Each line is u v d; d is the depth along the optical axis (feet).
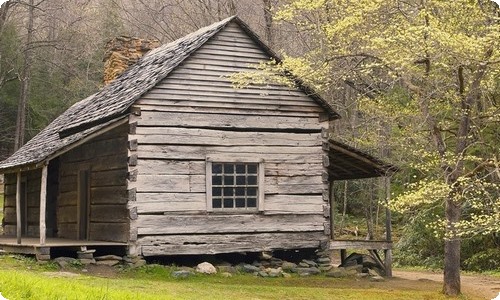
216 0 124.98
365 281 58.49
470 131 58.29
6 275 35.60
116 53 80.18
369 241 63.82
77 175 65.05
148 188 54.85
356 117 92.07
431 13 51.01
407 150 69.82
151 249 54.34
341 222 101.50
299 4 56.70
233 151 58.39
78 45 152.56
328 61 57.41
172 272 52.19
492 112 54.34
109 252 57.31
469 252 77.05
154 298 34.99
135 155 54.60
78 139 53.26
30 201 76.59
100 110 60.70
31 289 32.73
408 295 49.70
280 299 43.47
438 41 45.80
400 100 67.00
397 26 52.90
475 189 50.42
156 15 142.61
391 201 49.75
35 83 140.05
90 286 38.27
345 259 66.49
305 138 61.52
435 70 53.42
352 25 54.70
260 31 119.65
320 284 54.29
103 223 58.90
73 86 140.36
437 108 58.34
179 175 56.03
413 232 81.87
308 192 61.11
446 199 49.60
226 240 57.36
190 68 57.47
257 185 59.36
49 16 142.51
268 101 60.23
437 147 52.49
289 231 59.98
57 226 69.62
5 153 139.03
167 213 55.26
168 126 56.08
